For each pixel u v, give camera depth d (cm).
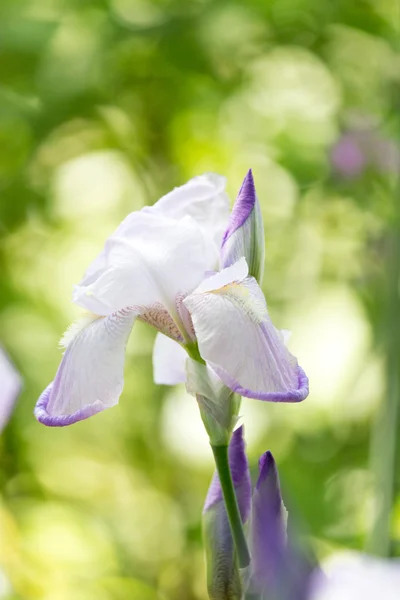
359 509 182
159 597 189
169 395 214
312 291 212
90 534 192
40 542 189
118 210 228
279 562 92
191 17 192
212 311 92
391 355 149
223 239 97
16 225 213
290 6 196
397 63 194
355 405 204
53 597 175
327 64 203
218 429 96
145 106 211
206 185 99
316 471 201
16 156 207
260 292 93
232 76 205
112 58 198
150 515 207
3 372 110
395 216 165
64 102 199
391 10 198
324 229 208
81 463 215
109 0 196
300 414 212
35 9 199
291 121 213
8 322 212
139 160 220
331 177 193
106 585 180
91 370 94
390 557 133
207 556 96
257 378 91
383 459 139
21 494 204
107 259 97
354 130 191
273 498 93
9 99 198
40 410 94
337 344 210
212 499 97
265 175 218
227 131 218
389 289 158
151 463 215
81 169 222
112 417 218
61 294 222
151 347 214
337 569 98
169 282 95
